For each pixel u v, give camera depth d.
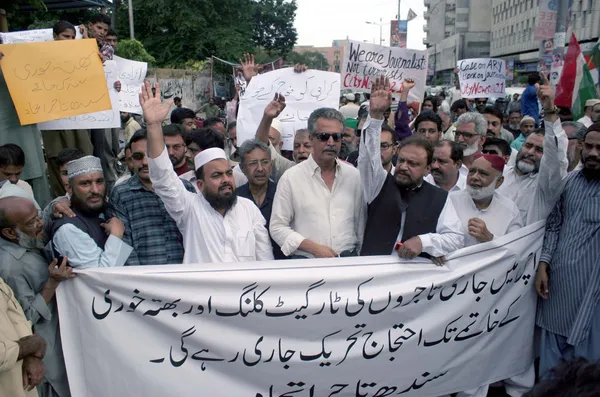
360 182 3.87
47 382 3.25
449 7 69.38
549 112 3.77
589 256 3.71
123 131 11.23
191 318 3.32
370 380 3.60
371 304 3.52
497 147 5.25
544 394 1.16
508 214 4.13
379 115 3.49
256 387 3.44
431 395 3.78
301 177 3.80
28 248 3.11
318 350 3.48
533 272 3.97
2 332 2.70
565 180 3.94
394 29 36.81
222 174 3.59
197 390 3.33
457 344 3.78
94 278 3.21
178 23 32.75
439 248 3.52
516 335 4.01
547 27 11.07
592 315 3.70
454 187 4.89
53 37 5.43
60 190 6.09
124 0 33.22
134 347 3.26
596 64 8.03
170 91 23.44
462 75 10.75
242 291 3.37
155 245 3.72
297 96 5.63
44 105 4.02
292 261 3.42
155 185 3.49
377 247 3.66
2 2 7.85
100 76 4.11
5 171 4.27
